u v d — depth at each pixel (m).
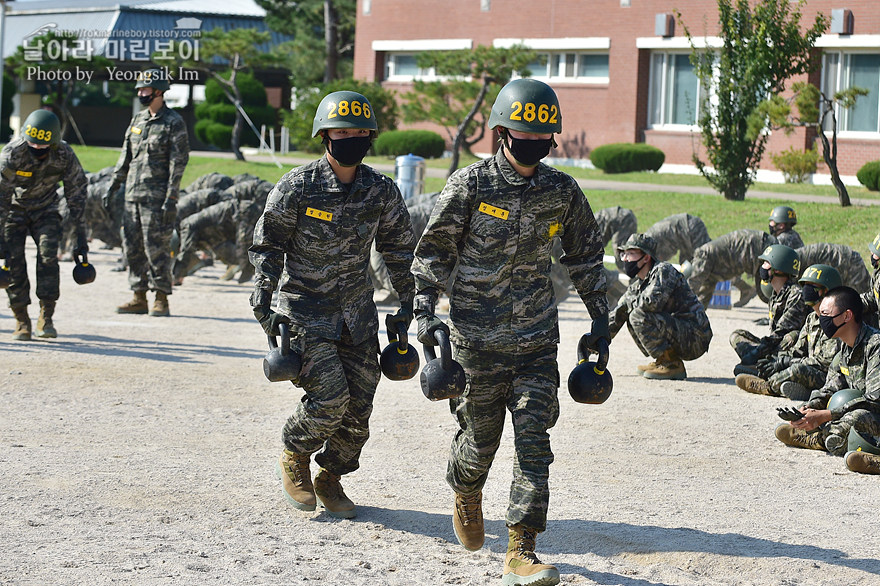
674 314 18.72
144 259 24.19
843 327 13.28
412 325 25.02
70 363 17.92
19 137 18.58
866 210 41.78
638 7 64.38
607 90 66.50
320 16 90.75
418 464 12.46
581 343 9.09
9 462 11.70
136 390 16.09
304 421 9.71
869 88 56.16
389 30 76.81
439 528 10.03
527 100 8.25
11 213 19.61
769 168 58.97
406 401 16.41
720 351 22.39
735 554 9.28
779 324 17.83
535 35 69.19
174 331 22.30
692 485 11.88
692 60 48.03
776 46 45.75
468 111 61.47
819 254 25.66
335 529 9.88
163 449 12.65
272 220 9.48
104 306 25.59
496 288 8.61
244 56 70.44
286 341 9.31
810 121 44.09
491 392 8.73
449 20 73.44
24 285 19.89
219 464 12.06
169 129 22.97
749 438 14.45
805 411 12.66
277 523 9.95
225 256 30.23
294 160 71.06
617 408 16.20
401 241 9.94
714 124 46.72
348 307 9.78
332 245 9.62
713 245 26.95
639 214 42.81
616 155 61.47
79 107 101.44
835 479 12.41
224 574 8.41
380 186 9.75
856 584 8.65
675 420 15.41
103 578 8.16
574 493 11.35
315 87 78.81
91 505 10.21
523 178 8.47
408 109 62.38
